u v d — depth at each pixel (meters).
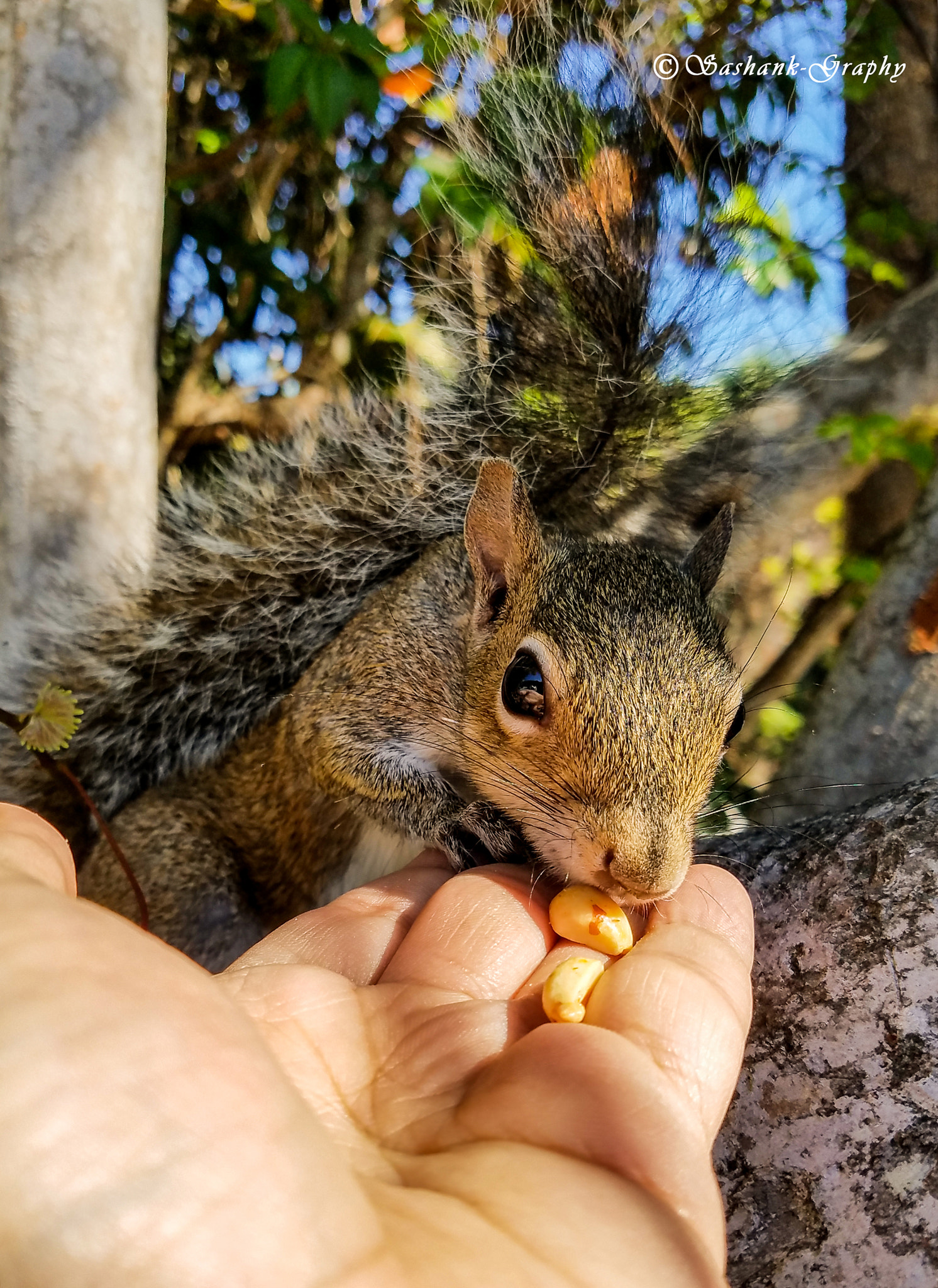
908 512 0.28
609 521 0.22
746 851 0.15
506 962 0.13
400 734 0.17
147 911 0.15
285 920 0.20
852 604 0.27
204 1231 0.07
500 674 0.16
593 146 0.22
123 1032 0.08
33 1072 0.08
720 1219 0.09
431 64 0.22
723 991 0.11
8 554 0.19
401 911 0.15
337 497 0.21
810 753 0.23
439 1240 0.08
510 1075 0.10
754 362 0.22
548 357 0.21
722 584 0.24
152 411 0.20
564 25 0.22
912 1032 0.13
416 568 0.19
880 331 0.27
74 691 0.20
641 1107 0.09
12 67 0.18
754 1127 0.13
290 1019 0.12
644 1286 0.08
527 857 0.15
